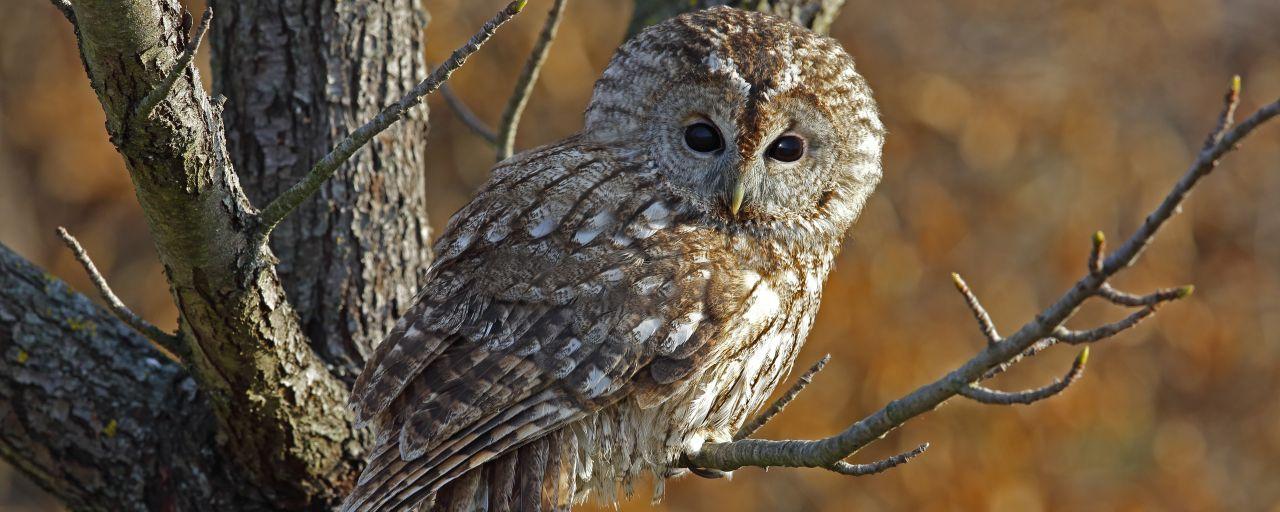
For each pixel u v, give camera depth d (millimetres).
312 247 9266
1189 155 28547
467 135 26531
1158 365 28516
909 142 26797
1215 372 28500
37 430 8703
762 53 8852
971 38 27859
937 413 25375
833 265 9836
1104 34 28109
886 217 25609
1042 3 28109
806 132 8984
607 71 9391
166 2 6285
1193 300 28047
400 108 6703
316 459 8539
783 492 24953
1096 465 26906
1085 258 26656
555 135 26328
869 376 24766
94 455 8750
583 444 8266
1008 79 27281
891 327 25344
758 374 9094
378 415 7789
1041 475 25953
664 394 8133
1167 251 27766
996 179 27047
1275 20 29797
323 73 9305
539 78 25797
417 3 9727
